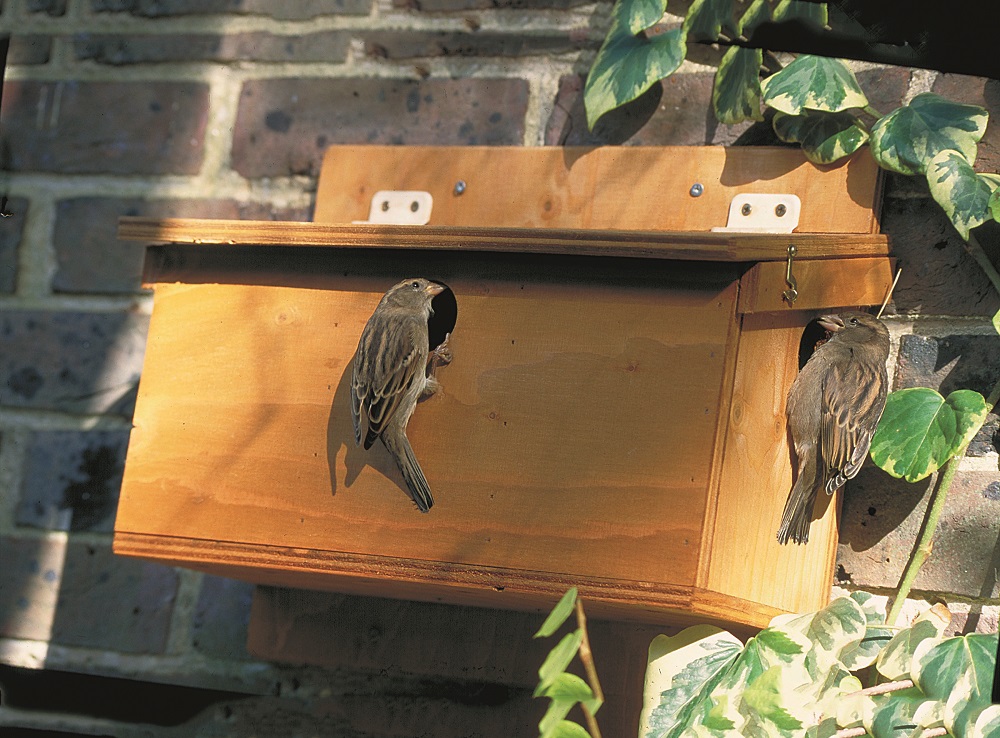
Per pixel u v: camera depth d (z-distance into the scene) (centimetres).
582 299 175
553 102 234
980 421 183
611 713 209
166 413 193
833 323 189
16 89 261
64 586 242
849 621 179
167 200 250
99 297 250
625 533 166
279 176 246
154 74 255
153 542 190
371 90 244
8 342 252
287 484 185
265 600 230
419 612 222
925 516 200
